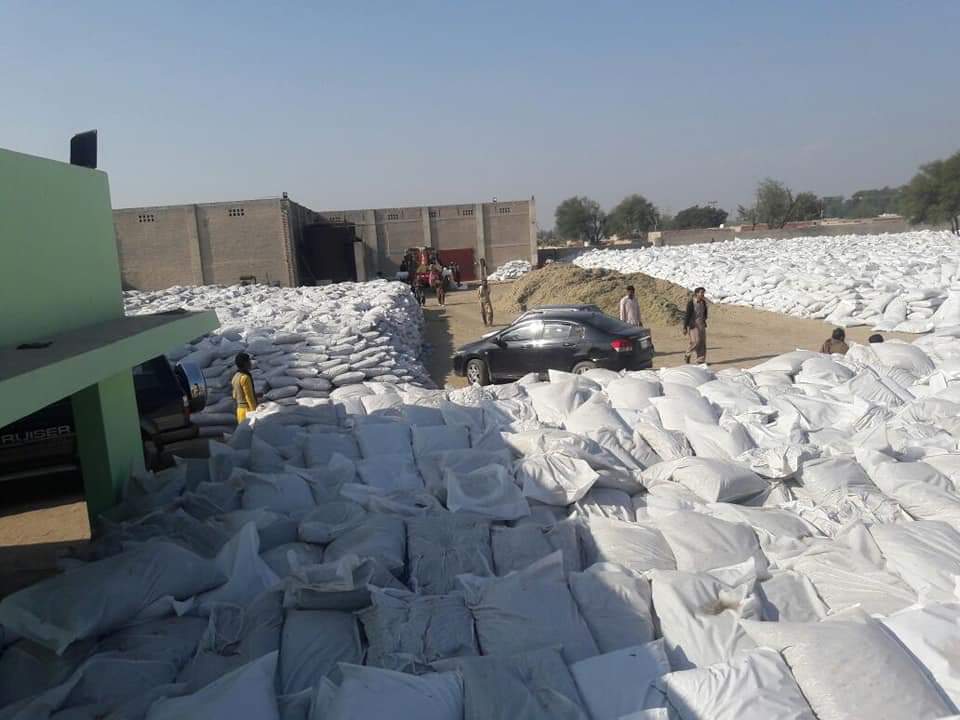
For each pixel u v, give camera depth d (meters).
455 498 4.51
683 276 26.95
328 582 3.45
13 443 7.57
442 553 3.93
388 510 4.51
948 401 5.93
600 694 2.88
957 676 2.85
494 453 5.18
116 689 3.14
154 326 4.87
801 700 2.79
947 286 18.16
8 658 3.40
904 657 2.90
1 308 4.07
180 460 5.79
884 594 3.46
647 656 3.01
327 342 11.74
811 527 4.31
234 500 4.95
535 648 3.14
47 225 4.68
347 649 3.24
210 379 10.66
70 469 7.73
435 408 6.45
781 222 67.62
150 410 8.63
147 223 36.84
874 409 5.97
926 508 4.36
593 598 3.42
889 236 37.53
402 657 3.11
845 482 4.70
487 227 44.19
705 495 4.65
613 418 5.96
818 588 3.60
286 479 5.01
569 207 78.88
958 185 45.12
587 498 4.66
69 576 3.65
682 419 5.98
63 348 3.76
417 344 16.61
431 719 2.66
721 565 3.83
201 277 37.12
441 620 3.30
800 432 5.56
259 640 3.33
